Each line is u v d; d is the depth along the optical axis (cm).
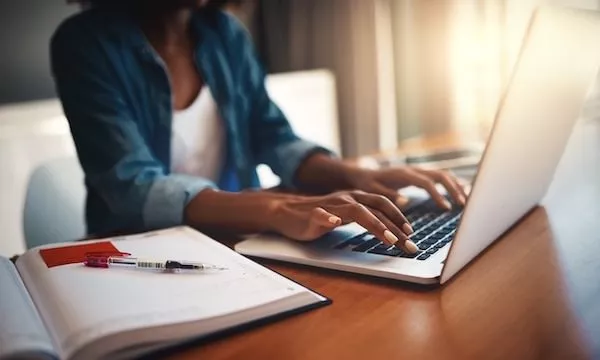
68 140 165
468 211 51
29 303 48
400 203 83
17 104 167
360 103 194
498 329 46
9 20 163
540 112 58
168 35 111
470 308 50
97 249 62
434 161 112
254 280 53
